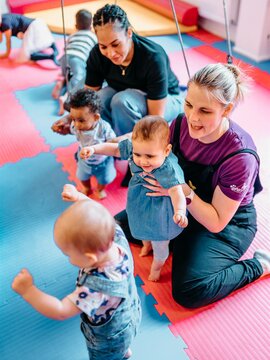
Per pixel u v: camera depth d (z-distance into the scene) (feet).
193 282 3.60
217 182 3.55
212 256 3.74
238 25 9.51
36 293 2.31
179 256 3.82
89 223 2.30
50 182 5.51
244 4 9.10
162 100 5.17
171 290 4.01
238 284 3.78
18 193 5.30
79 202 2.46
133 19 11.14
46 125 6.79
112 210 5.04
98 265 2.45
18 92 7.85
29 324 3.70
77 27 7.97
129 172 5.43
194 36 10.75
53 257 4.39
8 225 4.80
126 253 2.68
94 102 4.42
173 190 3.21
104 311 2.56
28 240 4.59
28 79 8.39
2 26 8.94
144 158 3.16
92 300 2.40
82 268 2.55
